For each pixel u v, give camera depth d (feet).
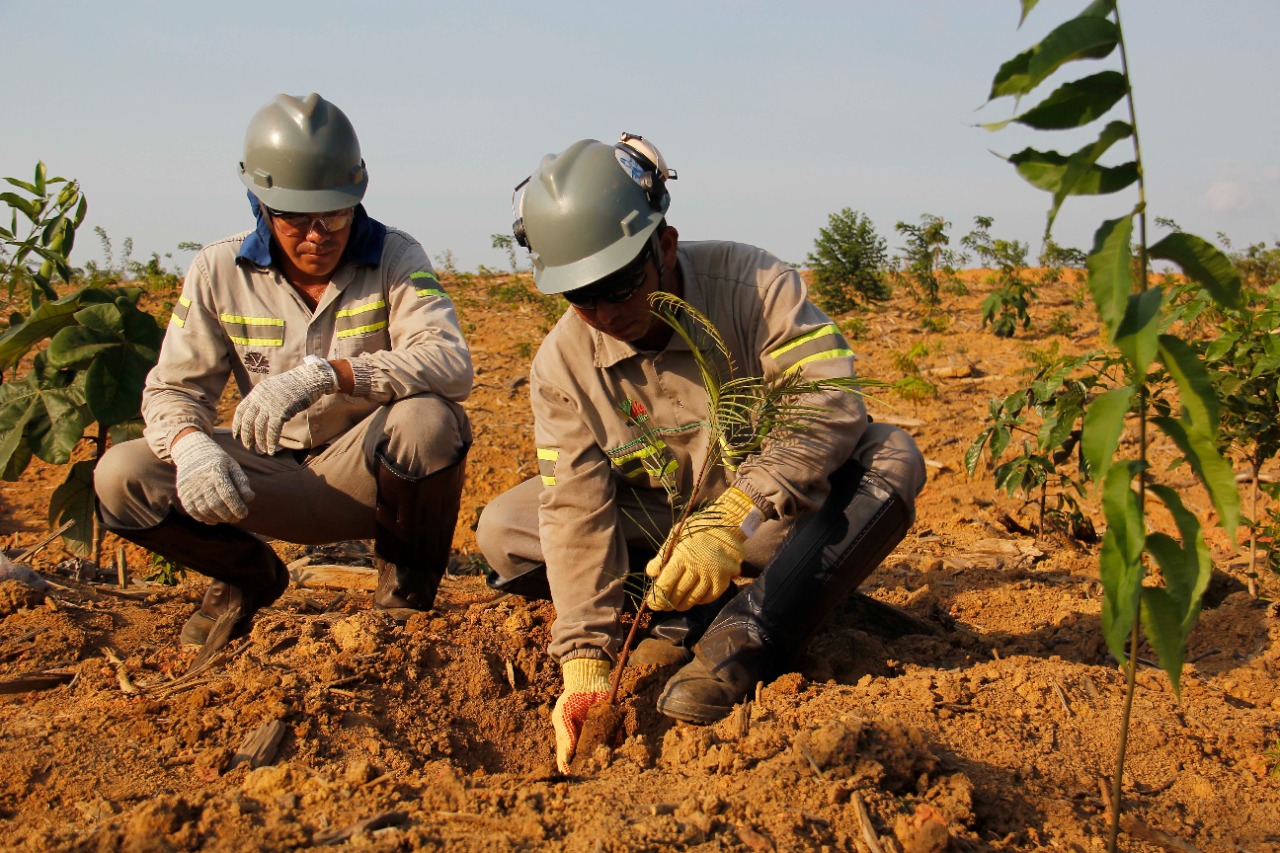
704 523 8.66
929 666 10.69
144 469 10.16
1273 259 51.52
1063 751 8.75
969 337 40.70
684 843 6.89
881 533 9.39
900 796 7.66
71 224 13.99
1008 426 16.31
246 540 10.63
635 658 10.30
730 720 8.62
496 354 36.37
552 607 11.77
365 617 10.46
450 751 9.20
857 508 9.36
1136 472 5.39
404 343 10.71
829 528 9.39
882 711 9.00
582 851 6.74
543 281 8.47
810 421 8.82
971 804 7.61
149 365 12.20
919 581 14.26
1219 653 11.19
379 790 7.74
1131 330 5.14
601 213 8.27
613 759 8.48
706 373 8.30
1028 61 5.09
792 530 9.73
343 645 10.25
